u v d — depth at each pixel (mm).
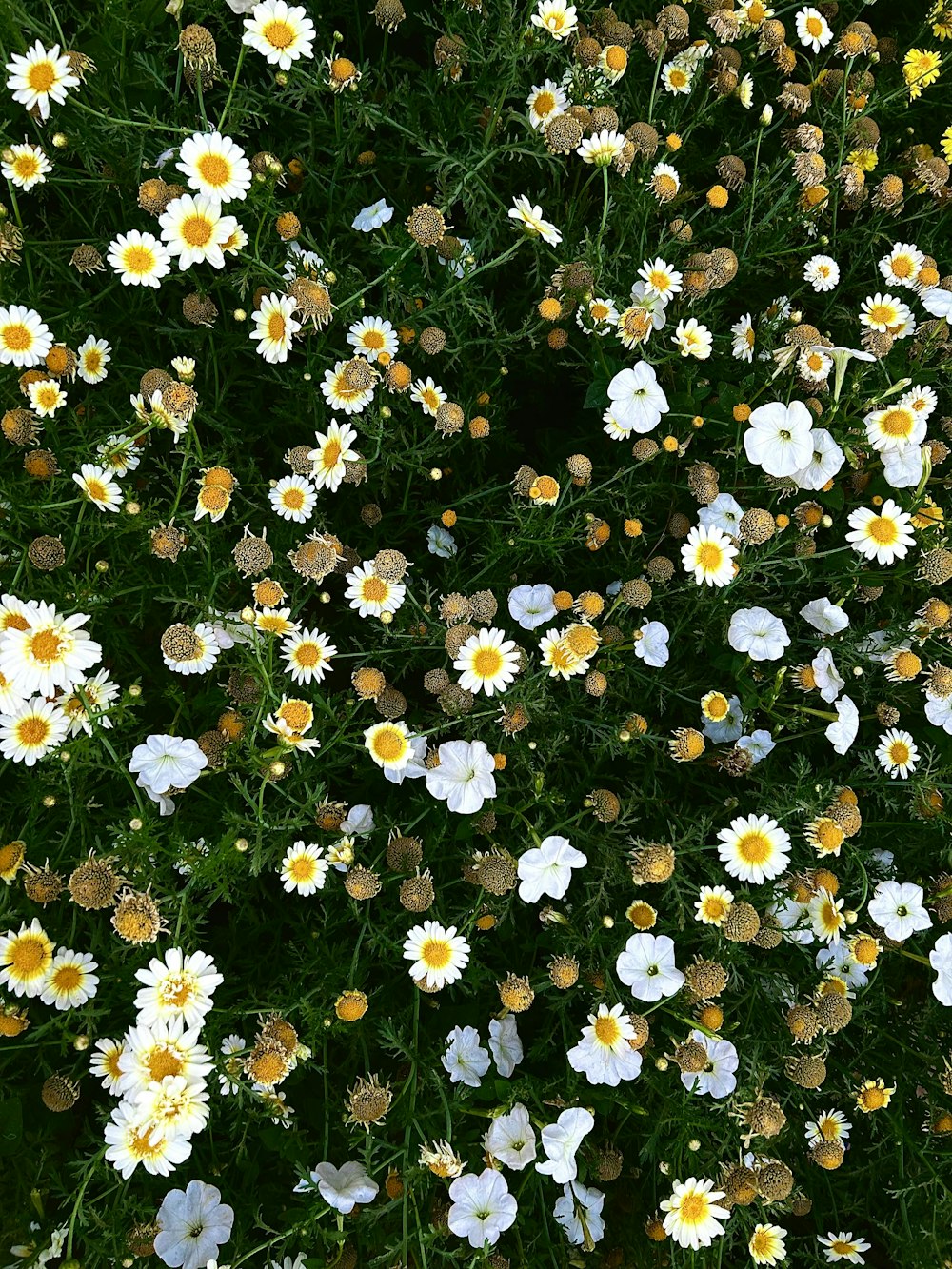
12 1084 853
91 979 810
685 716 986
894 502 987
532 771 869
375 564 885
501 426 1006
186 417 810
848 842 957
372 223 951
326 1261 800
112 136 887
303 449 896
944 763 991
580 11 999
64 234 935
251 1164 848
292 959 896
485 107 996
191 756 820
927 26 1157
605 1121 917
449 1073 837
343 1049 894
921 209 1122
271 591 859
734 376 1023
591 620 959
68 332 906
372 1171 796
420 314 915
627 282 989
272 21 852
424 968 822
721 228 1017
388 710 889
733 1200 858
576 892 910
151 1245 792
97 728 782
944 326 1012
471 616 896
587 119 945
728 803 928
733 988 890
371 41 1061
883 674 1005
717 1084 860
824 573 997
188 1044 749
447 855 894
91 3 935
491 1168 809
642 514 991
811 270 1031
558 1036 913
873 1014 987
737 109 1114
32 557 825
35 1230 807
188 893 783
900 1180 929
